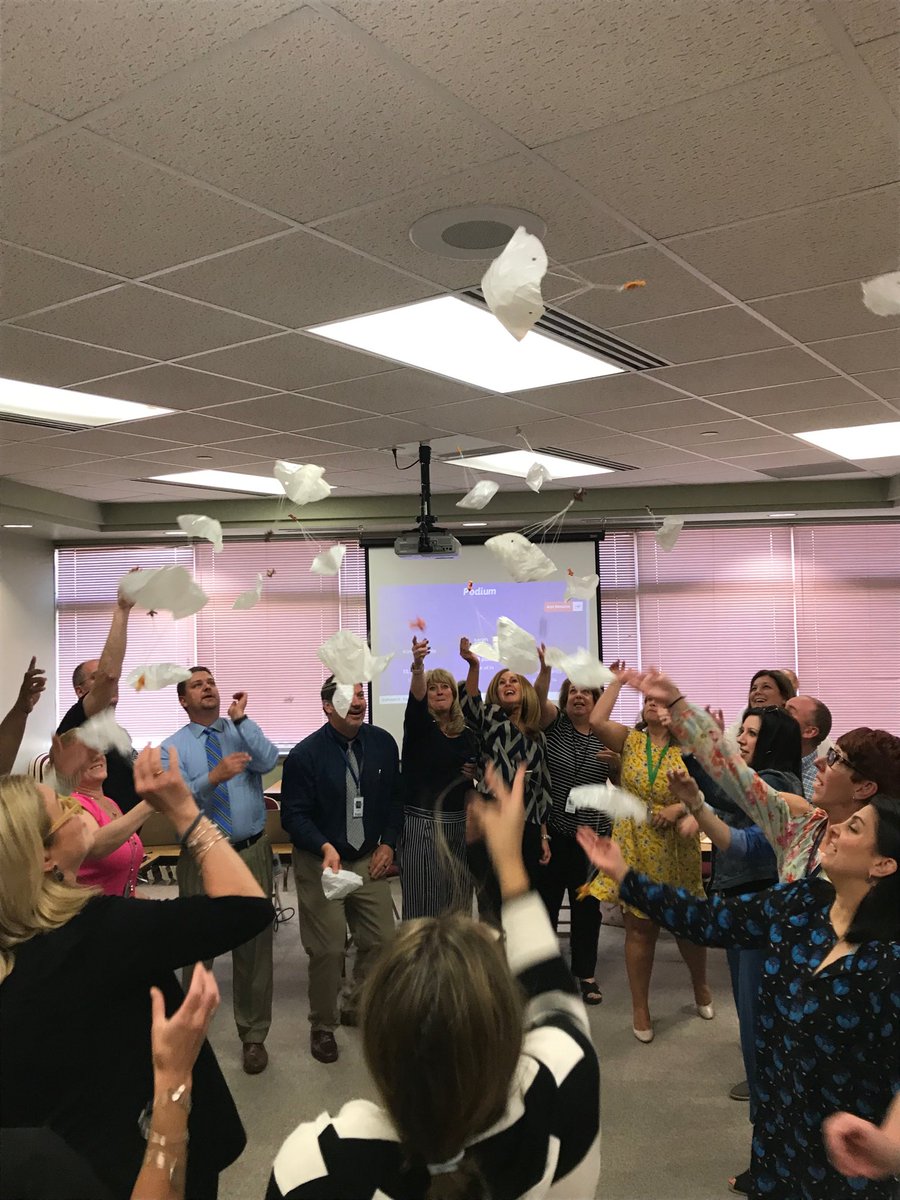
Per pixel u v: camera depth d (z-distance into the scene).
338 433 4.33
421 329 2.84
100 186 1.84
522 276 1.14
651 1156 2.46
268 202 1.93
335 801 3.15
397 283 2.42
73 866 1.32
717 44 1.43
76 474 5.20
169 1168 0.94
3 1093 1.10
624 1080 2.91
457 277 2.38
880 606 6.81
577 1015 1.01
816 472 5.82
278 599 7.04
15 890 1.16
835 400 3.88
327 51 1.41
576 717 3.65
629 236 2.17
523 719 3.56
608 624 6.96
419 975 0.79
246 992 3.05
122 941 1.17
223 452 4.69
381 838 3.23
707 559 6.93
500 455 5.04
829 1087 1.32
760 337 2.98
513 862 1.19
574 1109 0.88
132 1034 1.18
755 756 2.44
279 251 2.19
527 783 3.46
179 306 2.55
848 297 2.61
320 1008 3.11
